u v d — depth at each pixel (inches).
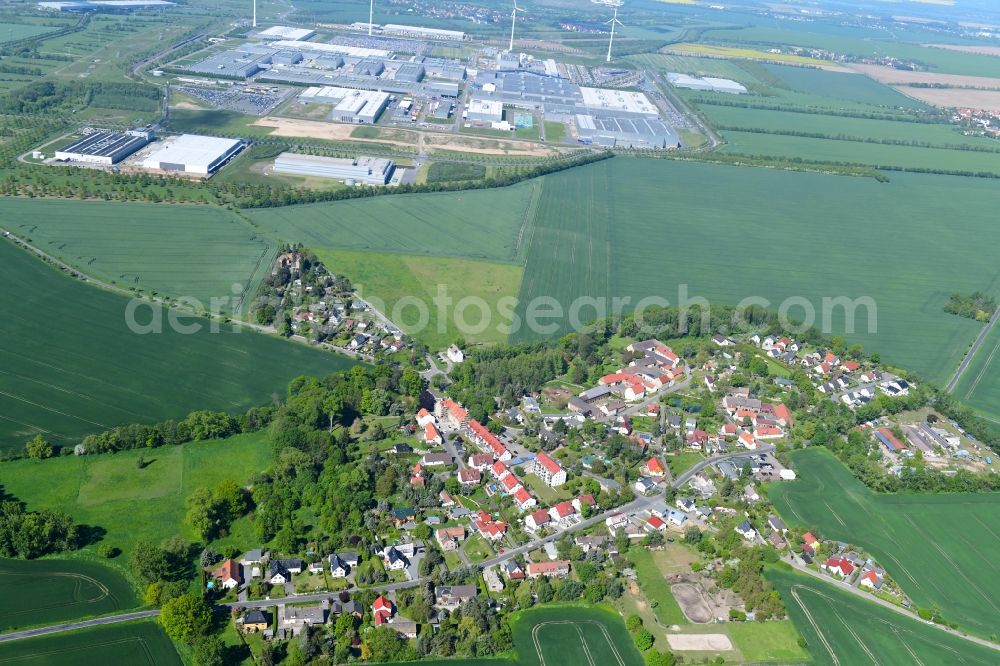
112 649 7539.4
